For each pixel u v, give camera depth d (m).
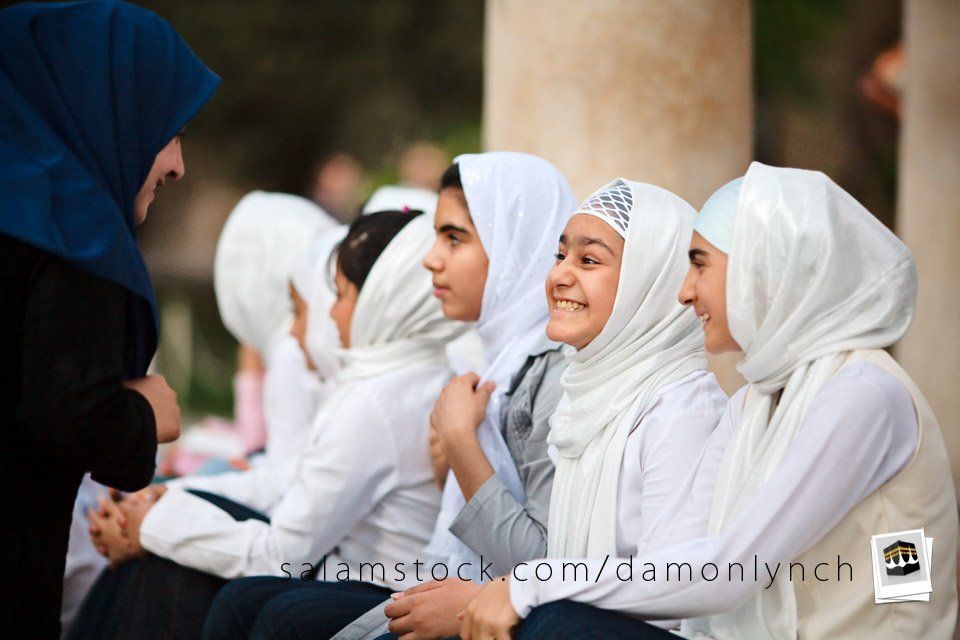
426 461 4.54
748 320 3.24
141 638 4.55
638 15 5.47
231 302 7.68
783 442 3.17
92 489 5.32
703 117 5.53
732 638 3.26
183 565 4.56
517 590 3.15
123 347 3.42
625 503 3.57
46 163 3.33
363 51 19.45
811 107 11.95
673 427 3.54
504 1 5.76
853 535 3.12
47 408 3.22
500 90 5.78
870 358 3.16
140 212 3.70
